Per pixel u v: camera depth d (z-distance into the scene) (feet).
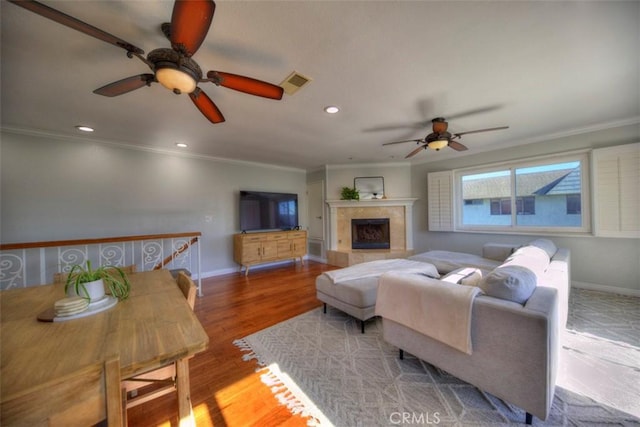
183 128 9.89
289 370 5.90
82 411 1.90
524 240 12.84
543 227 12.21
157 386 5.34
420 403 4.78
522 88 7.07
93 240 9.93
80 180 10.98
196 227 14.37
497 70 6.15
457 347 4.66
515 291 4.44
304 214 20.08
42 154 10.18
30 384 2.10
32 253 10.02
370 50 5.29
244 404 4.88
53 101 7.39
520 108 8.46
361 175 18.07
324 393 5.12
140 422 4.49
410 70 6.07
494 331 4.33
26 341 2.85
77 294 3.89
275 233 16.28
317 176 19.20
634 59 5.73
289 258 16.96
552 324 4.05
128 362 2.46
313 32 4.72
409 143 12.72
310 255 19.95
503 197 13.69
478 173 14.65
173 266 13.56
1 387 2.04
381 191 17.81
